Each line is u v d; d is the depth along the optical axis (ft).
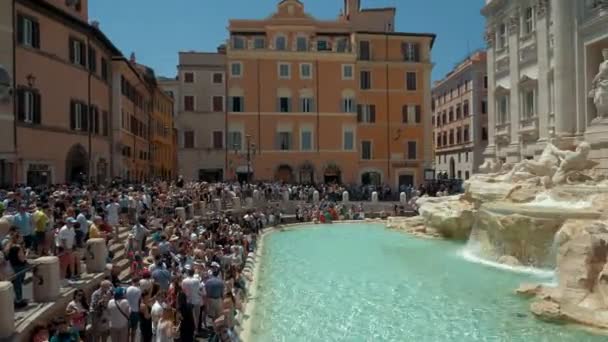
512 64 139.95
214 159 214.28
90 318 39.22
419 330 52.80
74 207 69.72
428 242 113.70
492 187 104.32
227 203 139.33
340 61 210.59
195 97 215.92
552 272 73.77
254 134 207.10
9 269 40.86
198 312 46.80
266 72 207.51
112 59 152.56
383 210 166.40
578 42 113.39
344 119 211.00
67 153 122.21
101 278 52.01
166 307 39.78
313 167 209.36
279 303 63.98
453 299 63.98
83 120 130.41
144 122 199.82
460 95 270.05
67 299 44.19
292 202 162.71
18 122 103.86
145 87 199.00
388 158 220.02
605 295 53.36
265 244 114.32
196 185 143.74
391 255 97.60
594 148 104.83
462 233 113.80
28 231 54.13
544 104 123.95
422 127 221.87
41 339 33.19
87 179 130.00
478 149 249.96
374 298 65.67
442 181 207.82
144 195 94.32
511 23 140.05
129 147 169.17
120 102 153.89
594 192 83.82
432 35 221.87
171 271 53.52
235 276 65.57
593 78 111.34
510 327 52.80
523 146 134.92
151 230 75.56
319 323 55.72
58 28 118.83
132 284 45.42
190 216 105.81
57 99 118.21
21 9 105.91
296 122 208.95
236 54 205.16
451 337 50.47
